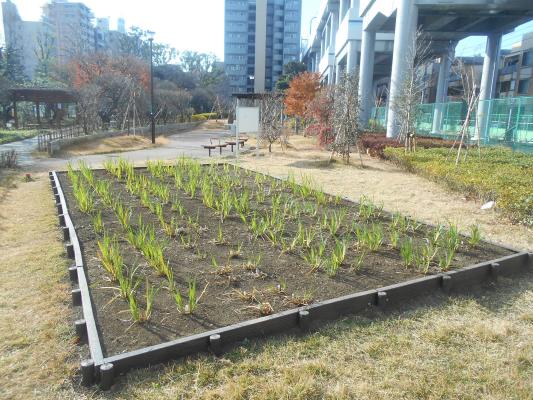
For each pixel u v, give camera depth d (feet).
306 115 74.84
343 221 18.95
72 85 105.60
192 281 12.12
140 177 27.66
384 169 38.09
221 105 173.68
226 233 16.75
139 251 14.49
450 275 12.44
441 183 29.12
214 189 25.77
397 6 54.75
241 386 8.03
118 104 89.45
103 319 10.03
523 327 10.46
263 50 265.75
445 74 89.51
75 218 18.71
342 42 97.76
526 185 22.82
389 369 8.73
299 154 50.75
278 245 15.37
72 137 62.08
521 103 50.52
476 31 72.84
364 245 15.30
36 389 8.02
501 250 15.30
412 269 13.25
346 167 39.19
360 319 10.71
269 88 280.10
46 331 9.87
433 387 8.18
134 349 8.83
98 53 120.57
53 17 223.92
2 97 97.55
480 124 52.60
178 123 123.34
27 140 76.38
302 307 10.43
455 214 21.79
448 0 52.80
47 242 16.33
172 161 42.93
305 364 8.78
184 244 15.08
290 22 274.57
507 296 12.34
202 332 9.48
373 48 75.97
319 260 13.15
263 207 21.25
